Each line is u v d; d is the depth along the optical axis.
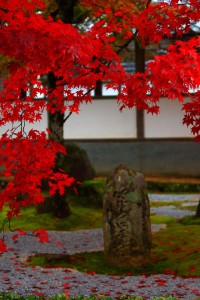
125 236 8.02
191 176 17.58
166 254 8.73
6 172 5.52
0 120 5.71
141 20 5.84
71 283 7.21
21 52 3.97
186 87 4.37
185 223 11.53
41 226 11.29
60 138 11.85
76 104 5.86
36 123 17.66
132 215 8.02
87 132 18.22
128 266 8.02
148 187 17.62
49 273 7.72
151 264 8.20
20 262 8.37
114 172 8.23
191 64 4.39
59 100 5.91
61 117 11.80
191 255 8.51
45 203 12.23
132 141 17.91
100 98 18.06
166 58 4.43
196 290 6.82
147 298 6.51
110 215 8.12
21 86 5.44
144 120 17.83
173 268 7.96
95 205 13.55
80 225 11.75
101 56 5.18
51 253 8.98
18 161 5.46
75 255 8.79
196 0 5.75
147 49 18.50
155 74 4.50
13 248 9.27
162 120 17.73
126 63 19.55
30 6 4.69
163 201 15.34
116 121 18.02
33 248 9.31
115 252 8.07
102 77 5.39
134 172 8.17
